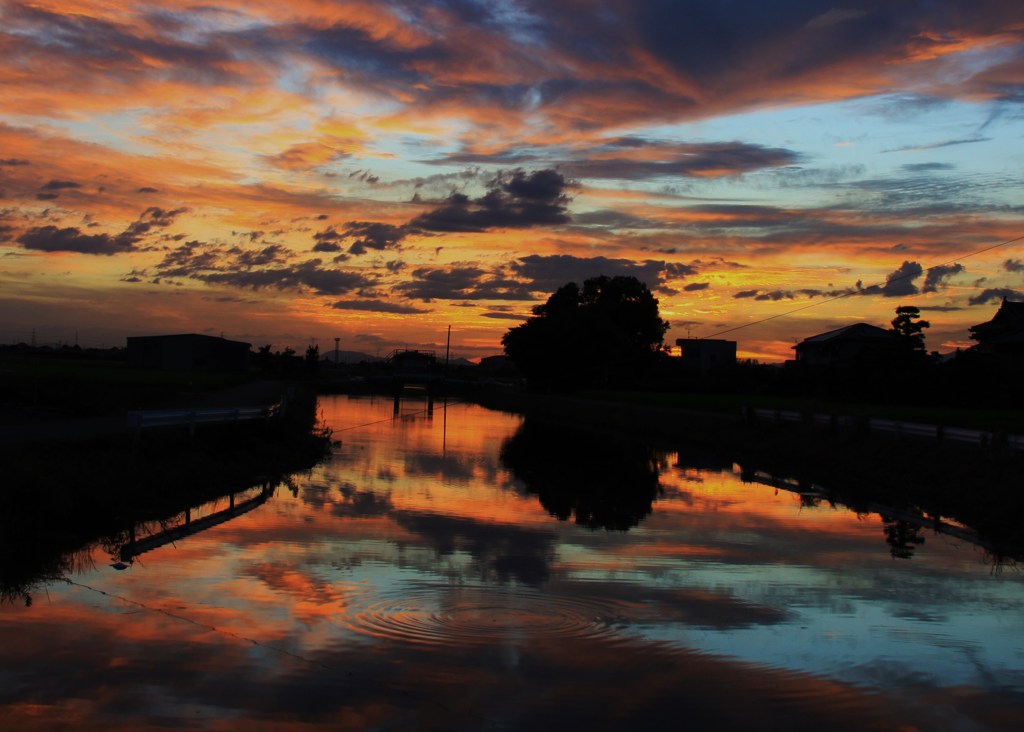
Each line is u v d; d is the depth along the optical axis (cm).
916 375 4412
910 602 1054
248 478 1998
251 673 749
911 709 721
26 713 652
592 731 657
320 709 680
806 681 777
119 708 668
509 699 713
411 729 649
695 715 695
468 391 10738
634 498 1919
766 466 2705
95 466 1505
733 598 1053
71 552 1182
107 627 858
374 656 804
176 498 1611
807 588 1114
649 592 1065
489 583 1080
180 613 916
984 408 3959
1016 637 918
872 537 1498
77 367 6275
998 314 5344
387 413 5381
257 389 5103
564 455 2934
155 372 6712
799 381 6078
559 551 1293
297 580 1066
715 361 10294
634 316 8944
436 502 1758
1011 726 692
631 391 7500
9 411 2420
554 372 8275
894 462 2266
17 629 843
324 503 1695
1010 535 1487
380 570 1130
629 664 805
